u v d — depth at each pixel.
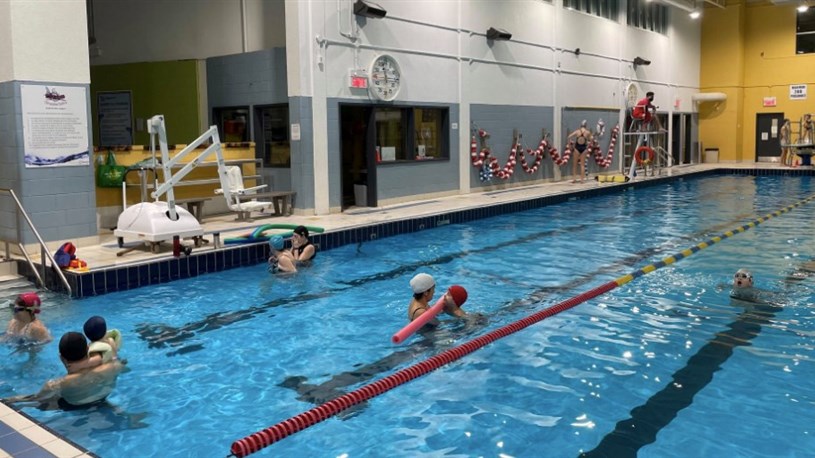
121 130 13.83
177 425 3.72
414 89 12.95
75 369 4.09
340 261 8.23
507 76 15.47
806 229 10.09
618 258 8.09
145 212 7.80
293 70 10.88
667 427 3.56
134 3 13.50
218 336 5.31
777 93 24.53
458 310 5.53
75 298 6.58
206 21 13.28
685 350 4.77
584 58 18.34
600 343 4.93
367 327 5.48
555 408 3.82
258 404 4.00
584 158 17.55
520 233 10.25
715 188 17.06
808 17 23.69
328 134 11.30
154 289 6.93
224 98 12.78
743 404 3.84
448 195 14.09
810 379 4.20
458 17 13.91
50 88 7.79
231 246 8.02
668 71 23.08
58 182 7.93
